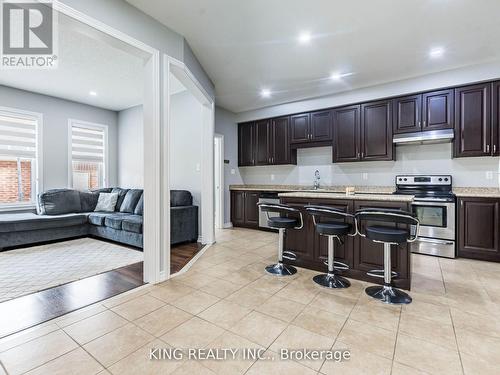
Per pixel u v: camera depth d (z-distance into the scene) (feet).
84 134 18.10
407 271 8.15
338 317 6.57
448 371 4.73
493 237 10.87
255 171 20.20
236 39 9.53
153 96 8.26
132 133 18.84
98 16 6.72
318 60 11.18
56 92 15.52
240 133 19.92
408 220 7.19
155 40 8.27
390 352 5.25
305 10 7.86
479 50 10.25
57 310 6.87
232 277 9.20
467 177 12.68
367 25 8.63
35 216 13.66
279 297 7.66
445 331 5.97
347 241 9.26
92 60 11.28
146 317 6.54
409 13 7.98
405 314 6.72
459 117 11.93
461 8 7.73
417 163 13.89
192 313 6.74
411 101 13.07
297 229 10.32
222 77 13.03
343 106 15.19
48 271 9.70
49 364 4.88
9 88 14.57
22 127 15.31
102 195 16.98
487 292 8.01
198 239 14.61
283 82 13.69
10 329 5.99
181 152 15.37
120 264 10.54
